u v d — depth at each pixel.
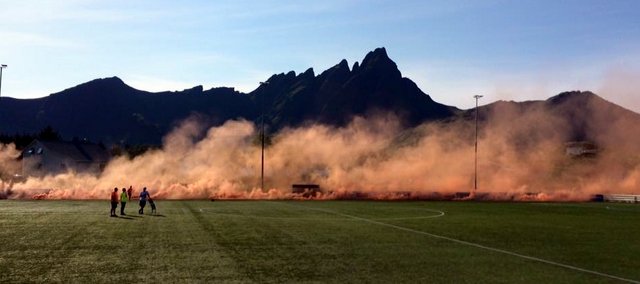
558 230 30.41
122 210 37.84
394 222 34.25
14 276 15.72
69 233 26.14
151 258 18.98
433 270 17.39
